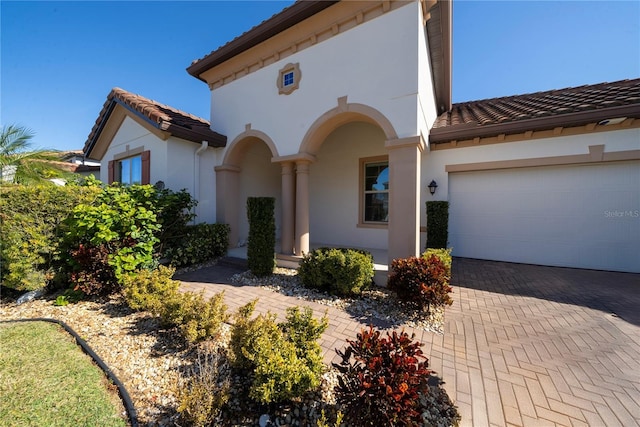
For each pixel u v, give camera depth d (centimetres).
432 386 291
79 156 1588
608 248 750
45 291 558
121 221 586
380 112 621
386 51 617
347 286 531
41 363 319
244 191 1054
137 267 610
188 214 817
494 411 258
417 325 433
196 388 233
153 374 303
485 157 857
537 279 685
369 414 209
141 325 420
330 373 305
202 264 820
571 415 254
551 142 779
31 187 552
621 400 273
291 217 799
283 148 789
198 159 926
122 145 1019
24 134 841
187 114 1135
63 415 244
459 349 366
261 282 646
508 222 861
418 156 599
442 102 1145
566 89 1096
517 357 348
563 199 794
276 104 808
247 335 285
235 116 921
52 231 565
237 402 263
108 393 273
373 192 1019
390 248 604
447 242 899
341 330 414
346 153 1059
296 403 260
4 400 259
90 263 524
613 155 716
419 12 596
